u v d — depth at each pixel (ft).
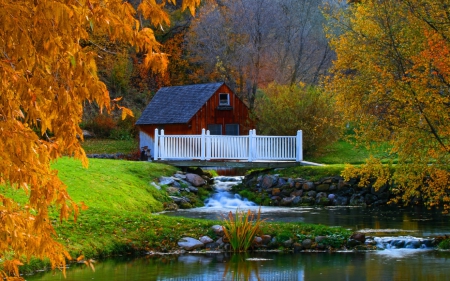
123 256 50.49
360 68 57.88
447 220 68.64
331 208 83.30
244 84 164.14
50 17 14.37
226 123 123.34
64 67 15.81
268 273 43.29
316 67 170.40
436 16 53.31
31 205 16.53
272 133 120.26
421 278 41.04
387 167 57.57
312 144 119.85
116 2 16.33
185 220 58.23
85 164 16.70
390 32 55.93
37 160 16.19
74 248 48.75
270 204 89.56
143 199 79.97
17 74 15.08
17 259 18.53
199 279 41.42
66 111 15.78
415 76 52.54
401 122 54.60
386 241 54.44
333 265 45.93
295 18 164.25
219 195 93.76
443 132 51.31
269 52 159.63
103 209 59.41
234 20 160.45
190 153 101.24
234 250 52.21
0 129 15.03
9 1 14.84
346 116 58.75
